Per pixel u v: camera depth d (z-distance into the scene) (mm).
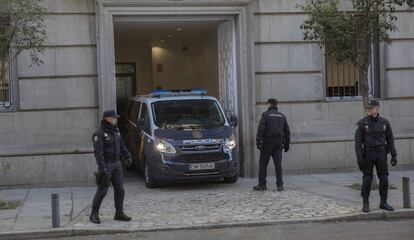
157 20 13719
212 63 17531
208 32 17438
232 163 12211
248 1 13453
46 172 12758
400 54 14375
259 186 11820
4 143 12641
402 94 14398
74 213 9938
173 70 22281
